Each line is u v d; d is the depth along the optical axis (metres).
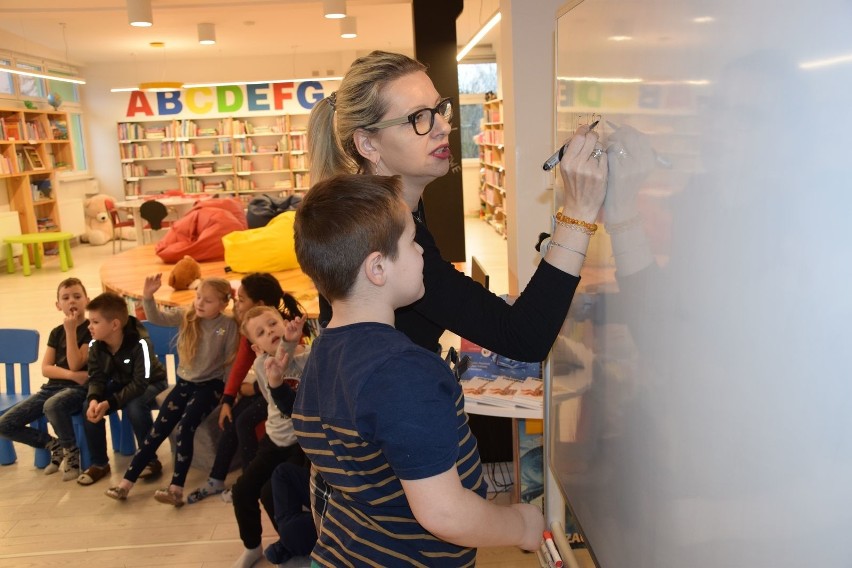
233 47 12.02
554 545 1.55
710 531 0.87
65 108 12.62
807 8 0.63
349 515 1.12
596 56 1.23
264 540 2.89
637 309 1.07
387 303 1.06
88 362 3.53
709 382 0.85
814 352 0.64
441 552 1.07
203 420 3.50
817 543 0.66
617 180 1.12
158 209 10.48
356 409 0.97
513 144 3.22
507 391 2.16
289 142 13.73
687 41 0.86
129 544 2.90
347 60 13.38
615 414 1.19
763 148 0.71
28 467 3.69
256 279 3.33
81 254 11.27
